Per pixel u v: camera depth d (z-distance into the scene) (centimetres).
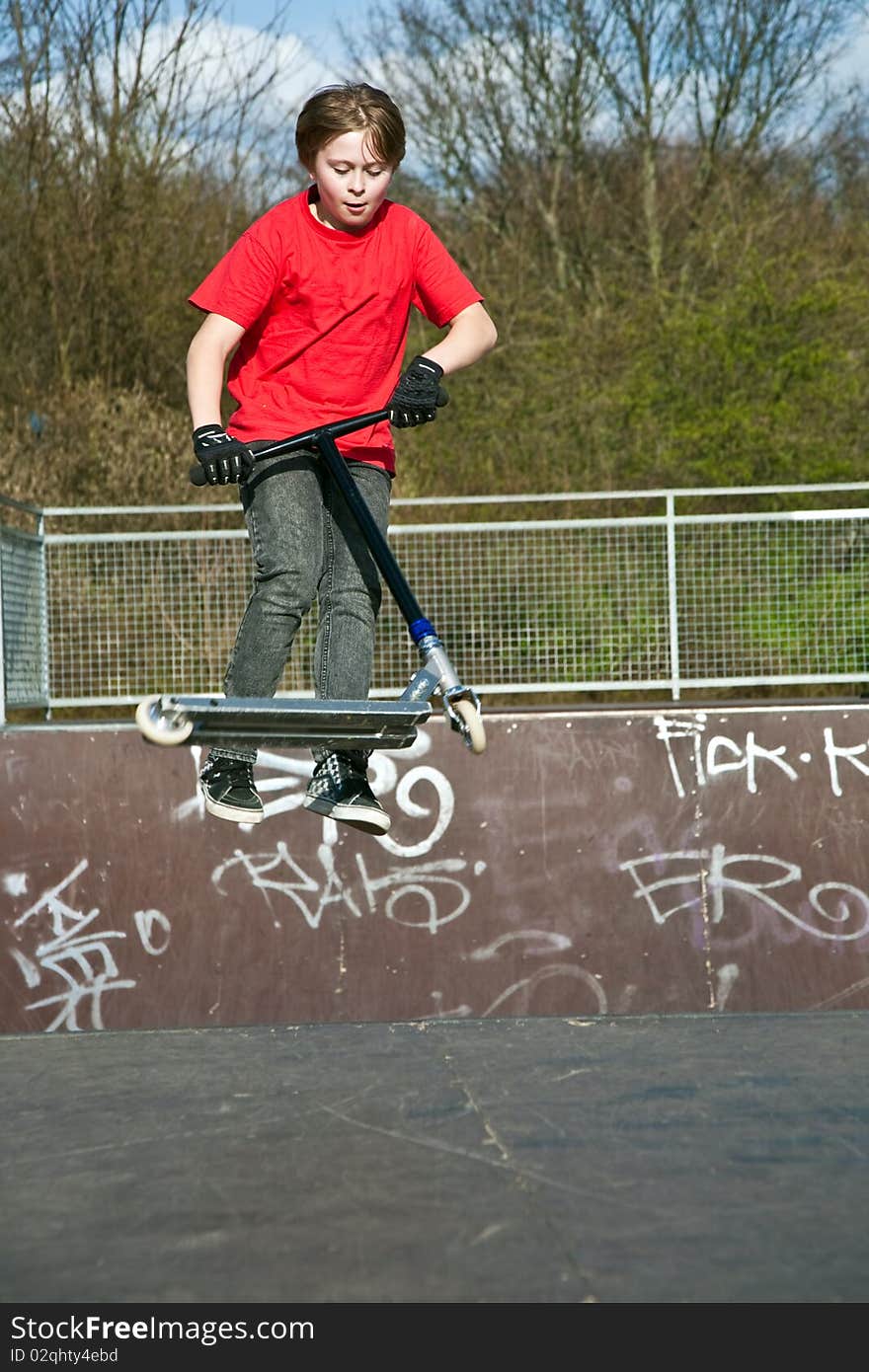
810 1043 1185
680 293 3288
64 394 3138
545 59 3878
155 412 3123
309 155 711
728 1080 1021
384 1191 735
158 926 1402
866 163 3891
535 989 1405
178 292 3556
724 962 1409
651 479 3028
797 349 3020
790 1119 883
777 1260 613
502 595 1723
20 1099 1031
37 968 1395
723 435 2964
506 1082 1033
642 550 1720
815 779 1420
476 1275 603
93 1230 684
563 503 2781
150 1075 1109
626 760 1420
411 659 1716
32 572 1631
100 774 1405
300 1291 591
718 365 3064
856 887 1413
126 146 3525
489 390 3328
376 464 746
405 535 1722
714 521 1712
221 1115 941
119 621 1689
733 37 3847
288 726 638
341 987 1402
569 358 3272
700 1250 629
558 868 1415
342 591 738
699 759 1420
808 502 2891
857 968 1410
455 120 3928
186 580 1698
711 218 3697
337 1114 933
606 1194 720
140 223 3531
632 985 1405
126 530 2445
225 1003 1398
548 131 3909
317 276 722
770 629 1717
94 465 2891
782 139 3903
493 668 1723
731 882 1415
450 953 1409
